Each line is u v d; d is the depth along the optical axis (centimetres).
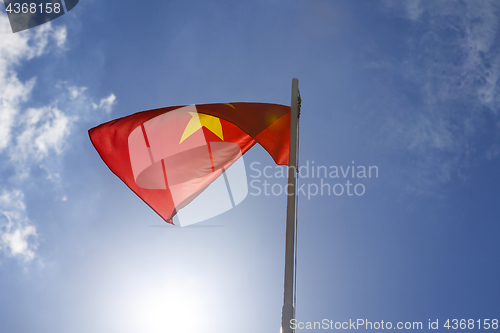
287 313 698
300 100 1020
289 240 778
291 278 736
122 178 1102
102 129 1136
